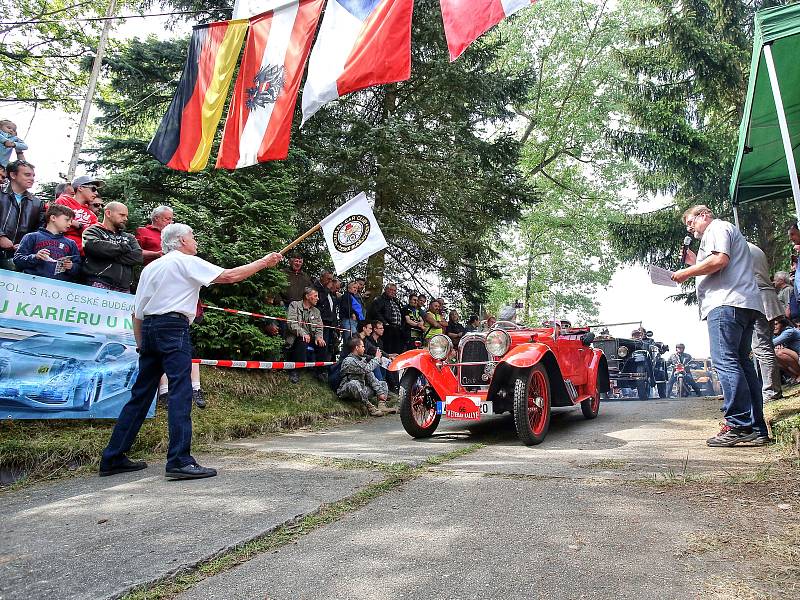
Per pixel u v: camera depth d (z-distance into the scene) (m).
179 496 3.41
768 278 6.55
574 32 25.78
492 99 13.20
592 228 27.88
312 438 5.80
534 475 3.83
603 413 7.89
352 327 9.33
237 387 6.95
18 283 4.58
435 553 2.43
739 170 6.81
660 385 15.21
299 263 8.45
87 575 2.23
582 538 2.57
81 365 4.96
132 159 10.35
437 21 11.35
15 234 5.18
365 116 11.88
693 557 2.32
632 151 19.36
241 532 2.70
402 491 3.48
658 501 3.10
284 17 6.52
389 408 8.43
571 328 7.46
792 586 2.03
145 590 2.11
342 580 2.18
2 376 4.46
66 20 15.76
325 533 2.72
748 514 2.82
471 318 12.06
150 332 4.04
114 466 4.16
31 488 3.80
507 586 2.09
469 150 12.25
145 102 11.94
